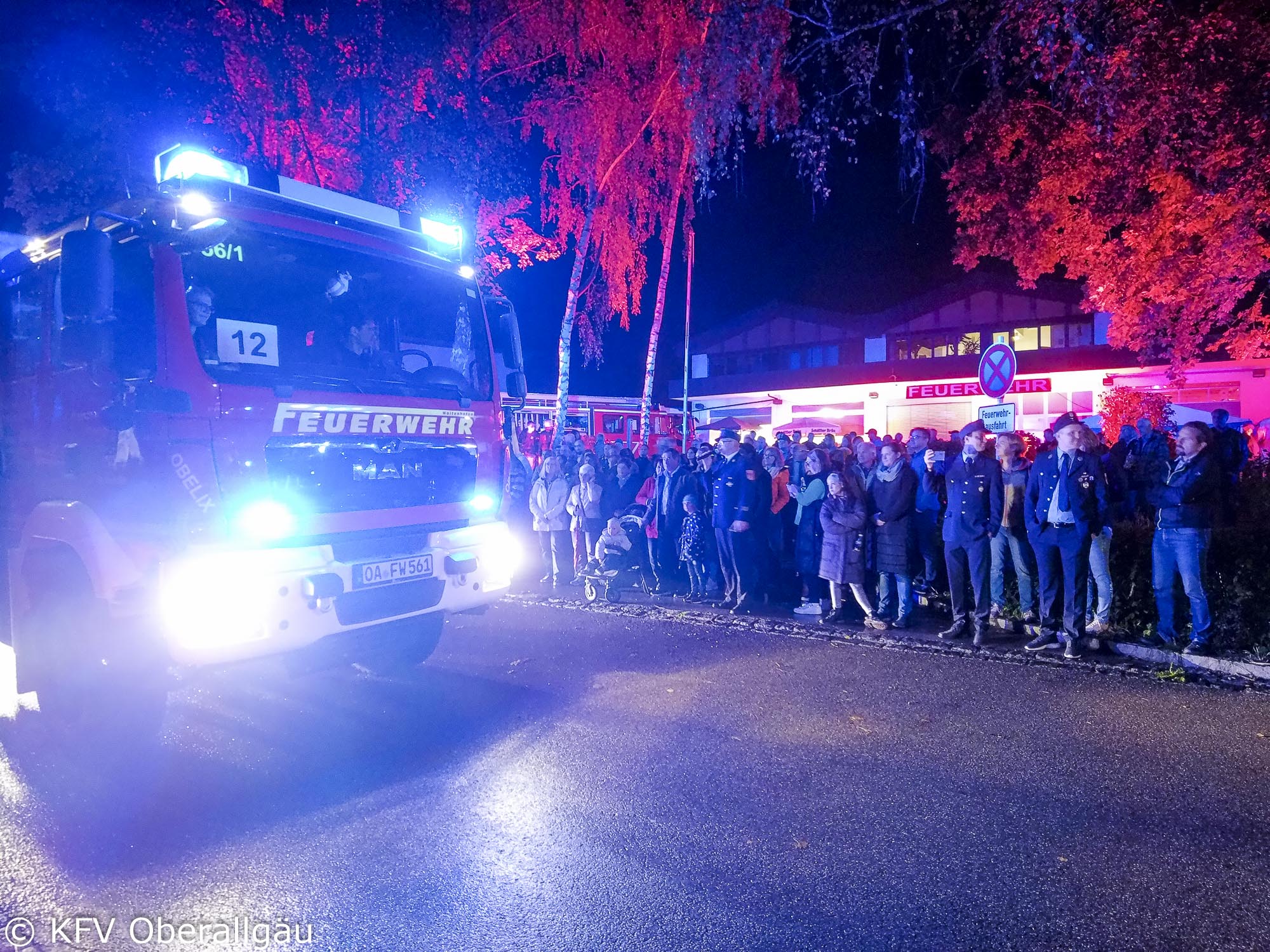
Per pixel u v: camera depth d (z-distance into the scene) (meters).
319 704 5.77
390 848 3.72
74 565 4.93
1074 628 6.55
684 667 6.57
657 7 14.62
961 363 28.53
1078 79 9.92
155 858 3.67
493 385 6.08
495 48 14.12
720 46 11.09
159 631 4.29
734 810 4.03
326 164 12.94
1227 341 12.65
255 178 4.83
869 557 8.07
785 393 32.03
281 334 4.76
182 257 4.36
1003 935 2.98
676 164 16.91
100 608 4.75
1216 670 6.05
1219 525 6.99
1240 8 8.73
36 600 5.20
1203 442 6.14
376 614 5.00
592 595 9.46
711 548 9.49
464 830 3.88
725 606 8.91
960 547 7.13
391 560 5.09
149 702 4.89
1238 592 6.38
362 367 5.19
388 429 5.14
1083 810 3.95
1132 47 9.21
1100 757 4.58
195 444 4.29
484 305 6.15
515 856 3.62
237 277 4.61
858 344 31.16
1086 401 26.38
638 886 3.35
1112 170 11.09
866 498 7.85
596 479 10.50
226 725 5.37
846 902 3.21
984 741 4.86
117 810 4.16
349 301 5.18
